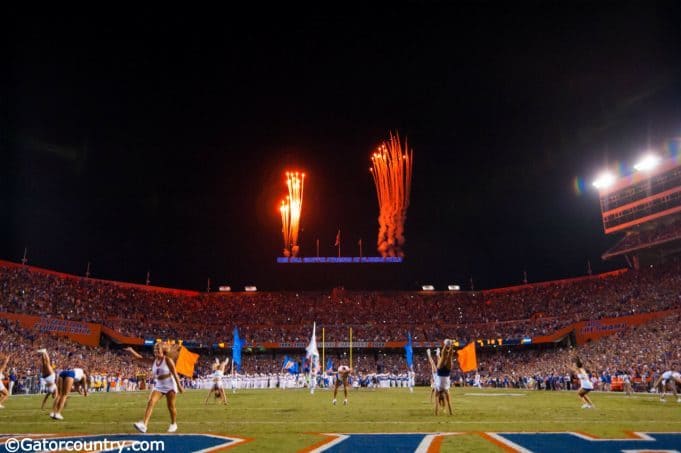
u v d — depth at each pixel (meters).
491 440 10.15
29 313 54.06
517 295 76.25
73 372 15.11
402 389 44.88
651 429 11.98
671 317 51.38
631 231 70.81
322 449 9.05
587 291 69.12
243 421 14.41
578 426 12.80
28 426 12.86
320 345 68.38
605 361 49.94
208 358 68.12
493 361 66.69
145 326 66.56
